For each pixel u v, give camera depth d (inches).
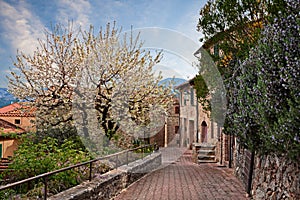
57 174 214.2
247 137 200.1
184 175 349.7
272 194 176.6
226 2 258.4
